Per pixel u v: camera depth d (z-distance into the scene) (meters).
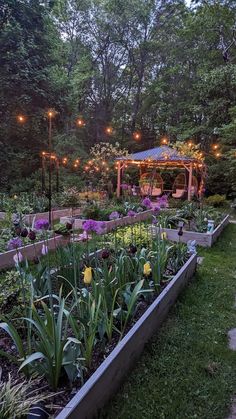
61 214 8.12
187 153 11.70
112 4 18.83
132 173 15.62
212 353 2.41
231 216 10.56
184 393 1.96
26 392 1.60
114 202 9.27
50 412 1.49
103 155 13.58
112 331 2.20
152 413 1.78
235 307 3.25
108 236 4.46
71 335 2.03
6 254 3.94
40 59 12.93
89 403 1.57
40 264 2.77
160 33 19.61
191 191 11.99
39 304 2.41
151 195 12.30
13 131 12.74
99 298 2.04
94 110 20.81
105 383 1.74
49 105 13.32
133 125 20.78
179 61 18.98
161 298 2.71
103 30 19.58
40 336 1.71
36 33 12.87
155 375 2.10
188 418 1.78
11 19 11.86
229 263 4.84
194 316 2.97
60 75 14.09
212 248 5.73
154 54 19.98
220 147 14.36
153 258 3.21
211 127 15.52
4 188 12.05
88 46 19.80
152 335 2.52
